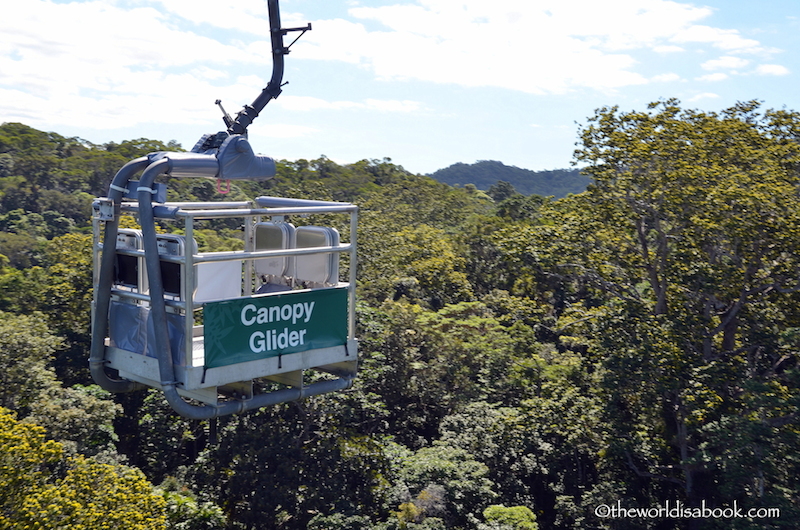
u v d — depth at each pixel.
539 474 34.88
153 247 9.32
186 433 35.62
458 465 30.30
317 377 30.92
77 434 28.42
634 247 33.59
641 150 29.88
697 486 29.95
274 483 29.69
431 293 59.78
